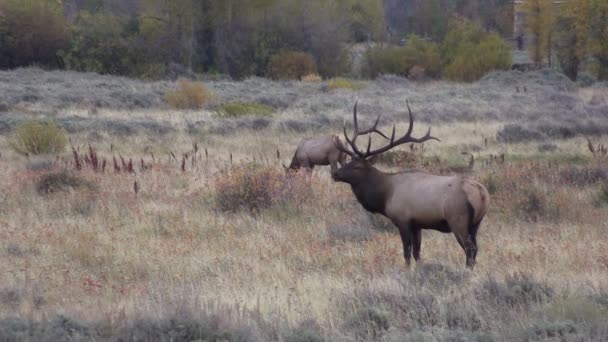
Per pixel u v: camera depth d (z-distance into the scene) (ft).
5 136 237.25
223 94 384.68
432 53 565.53
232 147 225.15
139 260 96.37
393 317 67.87
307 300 74.90
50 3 545.03
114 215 124.36
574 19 559.79
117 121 261.03
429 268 83.87
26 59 527.40
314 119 281.33
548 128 250.78
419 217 90.48
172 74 513.45
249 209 131.75
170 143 228.84
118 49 523.29
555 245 103.55
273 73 535.19
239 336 60.64
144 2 546.67
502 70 544.21
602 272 86.48
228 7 548.72
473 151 219.82
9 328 59.98
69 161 179.73
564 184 156.46
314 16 567.59
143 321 62.44
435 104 340.80
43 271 89.10
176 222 120.16
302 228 118.42
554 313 66.80
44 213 125.49
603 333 61.87
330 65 567.59
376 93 407.03
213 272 90.02
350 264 93.50
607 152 203.72
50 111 301.43
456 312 67.92
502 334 62.44
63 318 62.59
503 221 127.95
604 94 432.66
